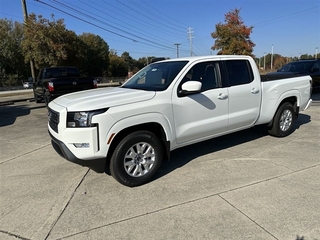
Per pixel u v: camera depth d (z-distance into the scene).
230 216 2.70
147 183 3.54
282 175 3.61
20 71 51.53
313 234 2.38
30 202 3.13
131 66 104.81
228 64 4.34
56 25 24.48
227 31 31.41
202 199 3.06
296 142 5.03
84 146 3.11
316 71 11.15
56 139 3.38
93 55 70.56
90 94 3.72
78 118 3.09
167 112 3.56
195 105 3.84
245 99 4.46
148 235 2.46
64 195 3.28
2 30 48.38
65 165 4.28
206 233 2.45
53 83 9.44
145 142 3.47
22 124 7.61
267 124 5.26
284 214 2.70
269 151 4.59
